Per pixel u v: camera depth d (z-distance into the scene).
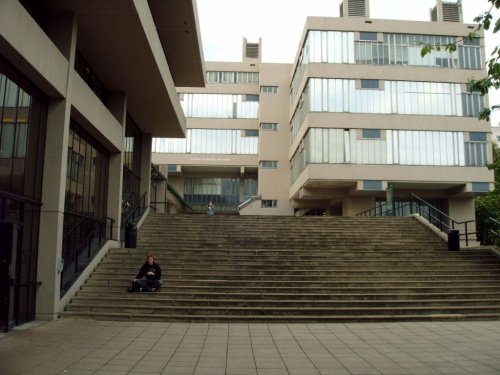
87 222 15.07
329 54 33.41
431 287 13.18
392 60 33.66
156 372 6.82
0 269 9.39
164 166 30.16
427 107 33.19
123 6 11.89
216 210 50.03
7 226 9.57
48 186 11.33
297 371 6.96
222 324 10.70
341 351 8.22
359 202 33.81
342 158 32.06
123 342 8.73
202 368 7.06
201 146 48.56
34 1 11.41
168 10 18.48
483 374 6.85
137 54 14.69
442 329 10.30
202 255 15.23
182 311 11.39
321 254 15.76
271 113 46.91
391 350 8.32
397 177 32.03
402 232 19.06
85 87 13.31
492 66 7.39
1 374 6.54
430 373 6.90
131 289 12.39
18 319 10.23
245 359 7.61
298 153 37.41
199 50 21.95
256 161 48.34
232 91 49.75
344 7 34.88
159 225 19.39
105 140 16.05
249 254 15.55
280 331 9.96
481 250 16.31
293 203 39.97
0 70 9.38
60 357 7.55
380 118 32.75
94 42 13.90
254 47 52.81
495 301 12.48
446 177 32.38
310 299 12.30
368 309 11.57
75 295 12.23
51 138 11.48
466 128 33.19
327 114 32.56
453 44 8.11
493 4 7.14
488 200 32.19
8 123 9.78
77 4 11.78
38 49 10.05
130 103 19.19
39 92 11.20
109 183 17.39
